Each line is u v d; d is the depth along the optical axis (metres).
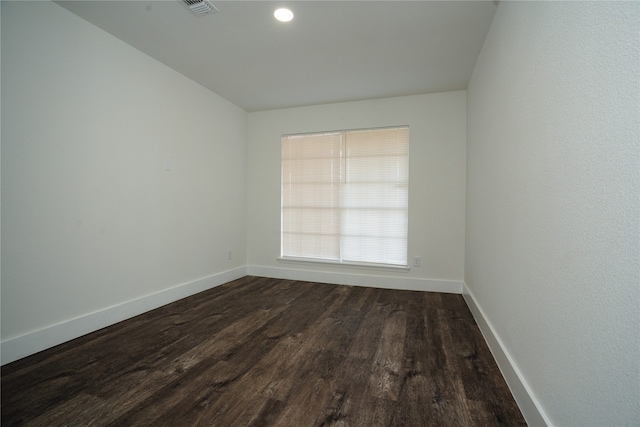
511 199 1.62
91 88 2.25
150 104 2.74
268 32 2.33
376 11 2.06
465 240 3.37
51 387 1.56
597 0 0.85
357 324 2.48
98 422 1.31
